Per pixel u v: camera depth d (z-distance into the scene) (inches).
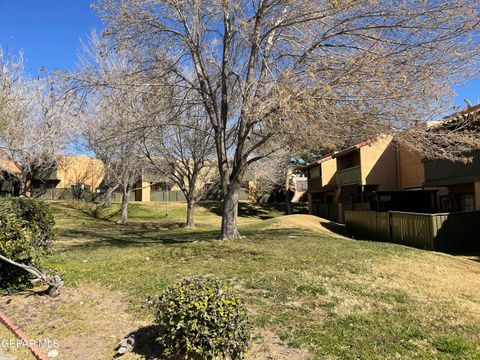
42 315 228.5
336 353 174.2
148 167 1007.0
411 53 386.6
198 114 735.1
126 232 864.9
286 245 487.5
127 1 496.7
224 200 577.6
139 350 179.8
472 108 570.6
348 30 429.1
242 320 167.8
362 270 338.0
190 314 160.2
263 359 169.3
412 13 385.4
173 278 309.1
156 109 565.9
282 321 212.2
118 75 529.3
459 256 510.3
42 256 285.3
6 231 260.5
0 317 226.2
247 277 306.3
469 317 226.4
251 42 483.2
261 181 1670.8
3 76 773.3
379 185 1033.5
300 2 445.7
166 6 507.8
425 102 394.6
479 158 641.6
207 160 976.9
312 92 380.2
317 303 244.1
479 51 362.3
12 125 812.0
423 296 268.4
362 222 799.7
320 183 1379.2
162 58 549.0
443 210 848.9
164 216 1422.2
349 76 379.9
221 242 526.3
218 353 158.7
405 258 410.0
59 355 176.9
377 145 1031.0
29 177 1293.1
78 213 1283.2
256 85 464.1
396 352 175.5
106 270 350.9
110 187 1499.8
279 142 540.7
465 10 368.2
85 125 955.3
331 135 410.0
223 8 505.7
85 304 248.5
